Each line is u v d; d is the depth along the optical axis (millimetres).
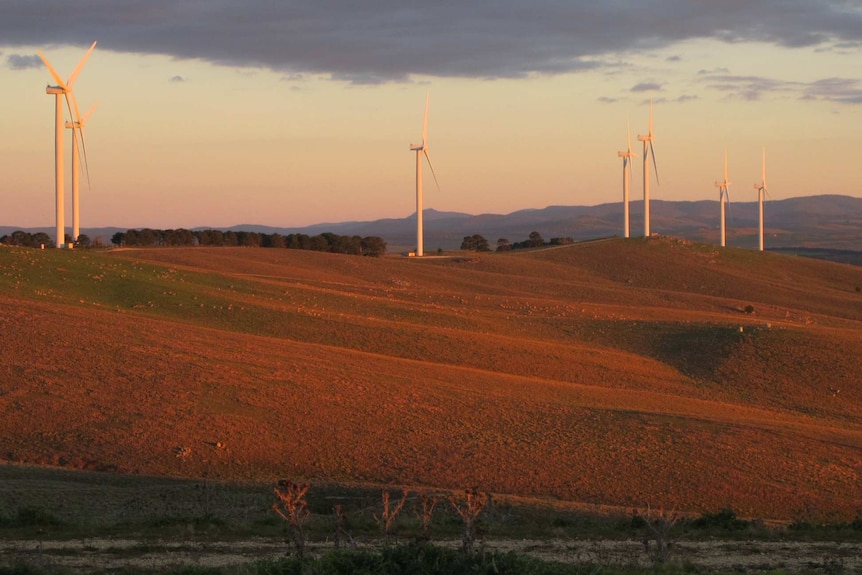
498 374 109188
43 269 146250
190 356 95938
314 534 41156
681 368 128625
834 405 112188
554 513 51375
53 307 113625
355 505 52031
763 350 130125
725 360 128000
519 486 64375
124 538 39500
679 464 70812
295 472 66875
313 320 134750
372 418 80875
